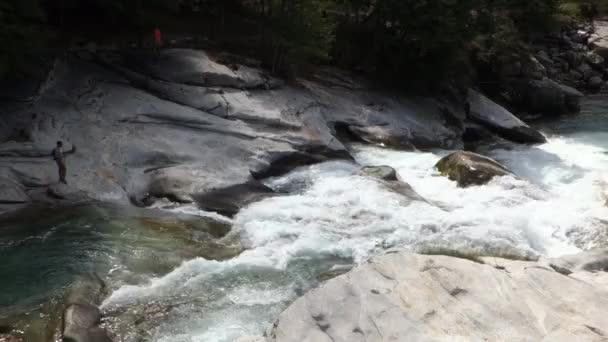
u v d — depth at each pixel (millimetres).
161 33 29562
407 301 10648
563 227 17641
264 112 24219
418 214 18125
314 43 28312
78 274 14039
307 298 10898
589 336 9789
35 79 22172
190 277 14266
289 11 28000
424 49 31031
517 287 11117
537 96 39219
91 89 22922
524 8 45656
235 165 20844
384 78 32781
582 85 47219
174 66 25125
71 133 20438
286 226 17266
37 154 19219
